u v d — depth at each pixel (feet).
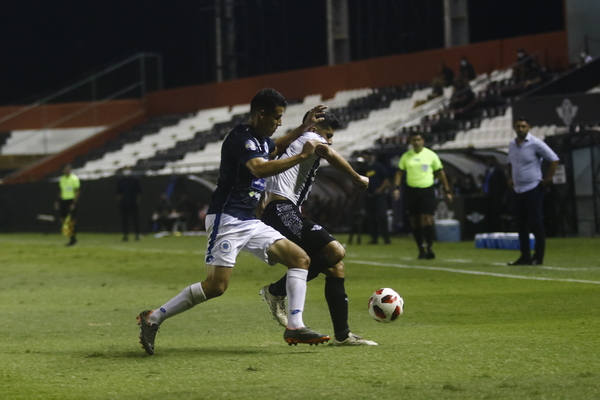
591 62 184.34
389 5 322.14
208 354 47.37
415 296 76.43
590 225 161.89
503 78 227.81
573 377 37.63
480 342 48.91
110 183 253.85
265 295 52.65
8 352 49.67
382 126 243.19
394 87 266.98
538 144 100.01
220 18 331.57
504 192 165.48
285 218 50.75
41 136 328.29
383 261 119.03
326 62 376.89
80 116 334.03
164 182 242.17
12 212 283.38
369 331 55.93
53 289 94.32
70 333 58.85
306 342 46.96
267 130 47.60
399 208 192.65
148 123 335.06
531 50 230.68
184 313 68.28
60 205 195.62
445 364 41.93
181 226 232.94
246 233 47.78
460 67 232.53
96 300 82.12
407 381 37.88
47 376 41.34
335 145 245.86
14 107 340.18
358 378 38.96
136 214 205.87
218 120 313.94
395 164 193.26
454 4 259.80
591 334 51.13
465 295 75.97
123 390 37.52
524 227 102.73
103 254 157.28
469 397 34.09
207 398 35.24
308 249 50.21
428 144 210.18
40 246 190.80
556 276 89.20
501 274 93.45
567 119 158.81
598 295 72.23
